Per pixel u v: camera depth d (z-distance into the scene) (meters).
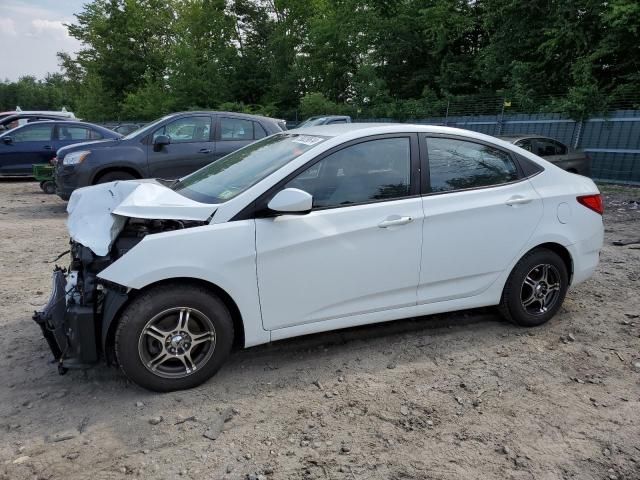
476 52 27.36
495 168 4.16
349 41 32.25
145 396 3.27
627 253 6.85
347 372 3.61
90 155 8.55
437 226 3.82
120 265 3.08
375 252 3.65
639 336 4.23
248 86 39.03
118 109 43.66
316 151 3.58
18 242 7.20
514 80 20.31
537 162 4.36
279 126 9.79
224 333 3.35
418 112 25.20
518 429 2.99
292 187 3.48
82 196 3.92
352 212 3.59
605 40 17.30
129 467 2.64
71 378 3.49
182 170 9.00
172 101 37.19
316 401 3.25
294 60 36.75
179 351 3.27
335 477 2.58
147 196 3.53
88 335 3.16
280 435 2.91
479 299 4.12
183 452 2.76
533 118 17.73
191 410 3.13
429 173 3.88
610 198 12.27
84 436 2.88
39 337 4.10
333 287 3.57
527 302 4.30
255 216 3.38
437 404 3.23
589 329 4.35
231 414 3.09
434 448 2.81
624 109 15.70
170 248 3.15
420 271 3.83
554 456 2.76
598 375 3.61
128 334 3.12
